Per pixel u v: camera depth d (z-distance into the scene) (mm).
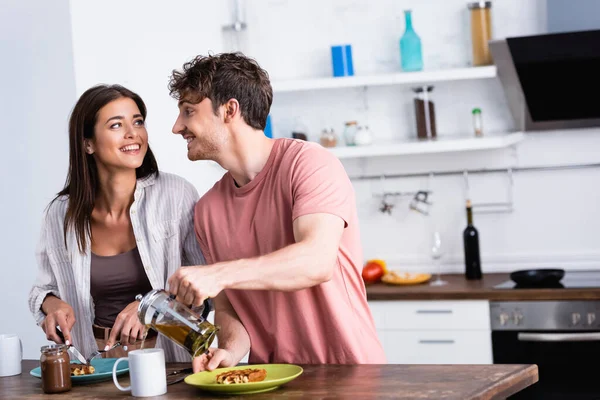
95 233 2602
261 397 1787
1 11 3424
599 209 4301
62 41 3344
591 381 3719
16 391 2100
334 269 2152
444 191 4484
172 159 3961
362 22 4551
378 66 4543
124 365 2240
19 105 3449
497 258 4410
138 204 2576
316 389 1815
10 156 3500
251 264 1894
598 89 4020
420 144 4121
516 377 1841
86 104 2486
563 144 4316
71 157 2547
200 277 1837
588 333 3680
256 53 4695
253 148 2184
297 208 2039
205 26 4406
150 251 2568
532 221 4379
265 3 4664
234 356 2145
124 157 2479
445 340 3906
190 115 2168
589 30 3912
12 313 3594
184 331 1906
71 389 2059
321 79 4262
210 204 2295
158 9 3928
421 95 4340
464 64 4422
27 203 3504
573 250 4332
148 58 3820
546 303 3748
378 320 4000
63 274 2645
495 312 3826
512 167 4379
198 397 1853
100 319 2646
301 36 4637
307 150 2141
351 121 4477
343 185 2088
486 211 4422
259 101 2168
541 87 4082
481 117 4332
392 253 4570
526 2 4316
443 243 4500
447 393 1697
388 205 4516
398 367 1985
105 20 3537
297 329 2186
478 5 4203
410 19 4266
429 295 3904
